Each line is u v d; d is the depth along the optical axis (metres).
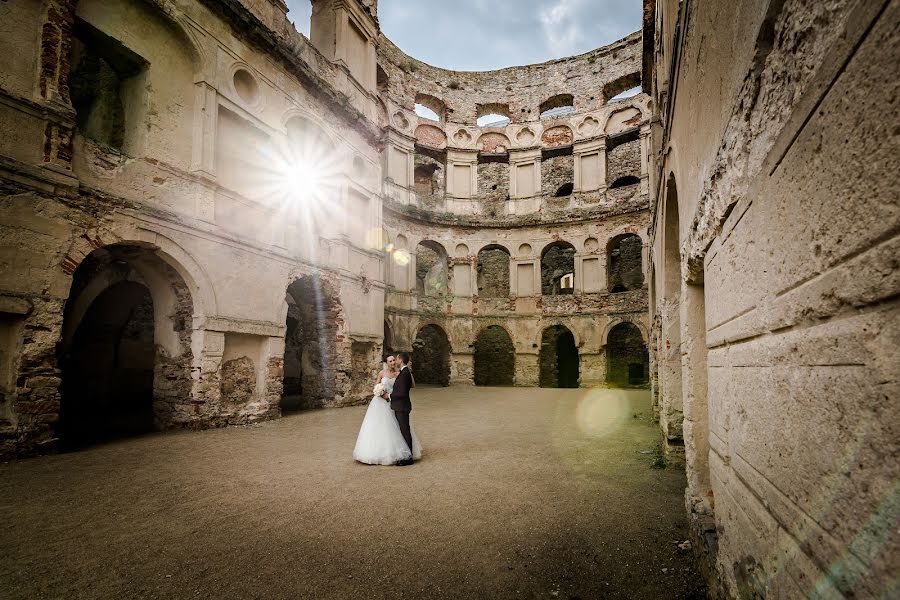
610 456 7.86
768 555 1.96
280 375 12.19
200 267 10.16
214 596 3.26
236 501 5.31
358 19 17.42
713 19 2.95
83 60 10.51
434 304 26.41
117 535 4.30
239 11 11.35
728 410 2.73
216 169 10.88
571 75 28.98
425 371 28.08
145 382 14.17
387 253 24.62
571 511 5.08
